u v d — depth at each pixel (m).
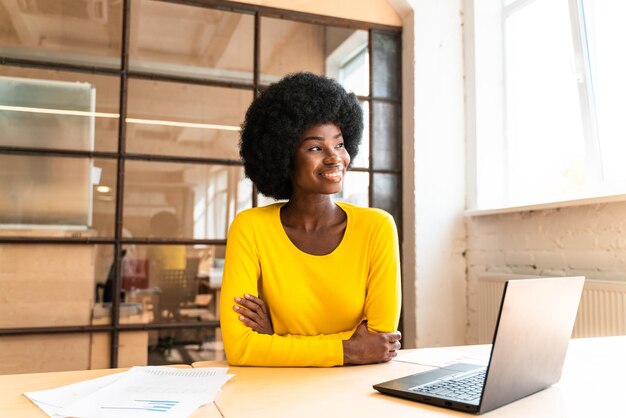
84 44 2.56
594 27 2.49
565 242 2.46
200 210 2.69
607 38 2.42
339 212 1.48
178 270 2.63
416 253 3.01
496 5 3.17
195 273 2.66
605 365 1.13
